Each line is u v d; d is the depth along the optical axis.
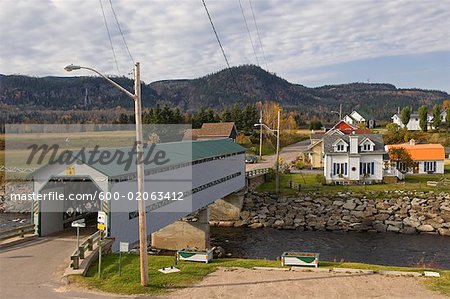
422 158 55.91
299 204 44.62
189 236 33.91
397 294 14.65
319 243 35.59
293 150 86.19
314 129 118.38
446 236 37.53
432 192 44.81
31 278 15.72
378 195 44.66
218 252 32.34
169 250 33.84
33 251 19.16
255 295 14.50
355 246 34.44
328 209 43.19
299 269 18.06
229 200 44.06
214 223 43.75
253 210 44.53
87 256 17.78
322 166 62.28
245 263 19.33
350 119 113.88
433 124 94.31
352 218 41.53
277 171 47.41
